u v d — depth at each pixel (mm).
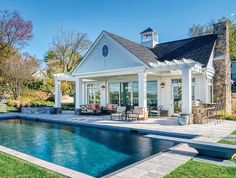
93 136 11086
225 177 4645
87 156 7691
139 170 5113
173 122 13719
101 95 22625
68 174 4840
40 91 34969
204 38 18969
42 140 10391
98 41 18781
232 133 9625
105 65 18406
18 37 39062
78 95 20312
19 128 14156
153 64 14984
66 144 9508
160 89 18891
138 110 15125
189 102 13047
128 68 16625
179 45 19984
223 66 17234
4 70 30625
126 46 17094
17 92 30922
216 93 17453
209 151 6180
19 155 6422
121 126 12133
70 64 42125
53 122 16219
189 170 5066
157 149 8383
